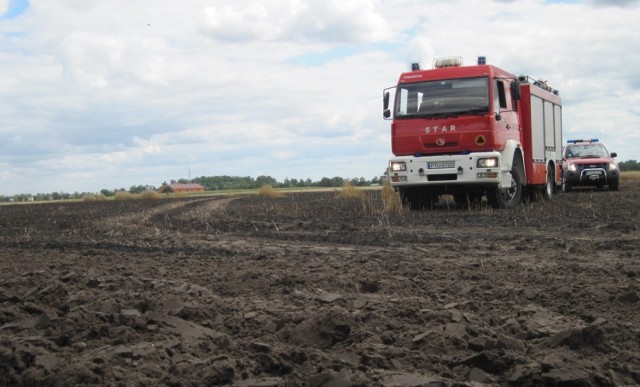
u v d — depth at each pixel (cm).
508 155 1669
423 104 1659
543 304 536
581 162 2753
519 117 1839
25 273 731
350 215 1686
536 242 952
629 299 520
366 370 369
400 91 1689
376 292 609
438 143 1636
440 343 409
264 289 624
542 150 2002
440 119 1633
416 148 1661
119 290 630
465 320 471
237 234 1252
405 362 385
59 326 473
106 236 1283
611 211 1492
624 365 361
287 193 4806
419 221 1380
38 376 366
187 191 7762
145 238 1189
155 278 696
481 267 725
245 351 409
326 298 552
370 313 484
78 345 423
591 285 580
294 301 555
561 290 564
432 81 1661
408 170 1656
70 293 610
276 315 501
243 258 861
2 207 3800
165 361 393
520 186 1802
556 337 408
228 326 484
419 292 591
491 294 570
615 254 820
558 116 2236
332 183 8825
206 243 1077
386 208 1769
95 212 2531
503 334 433
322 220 1527
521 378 347
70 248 1061
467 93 1622
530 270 695
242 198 3956
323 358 385
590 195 2364
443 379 350
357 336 432
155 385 351
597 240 961
